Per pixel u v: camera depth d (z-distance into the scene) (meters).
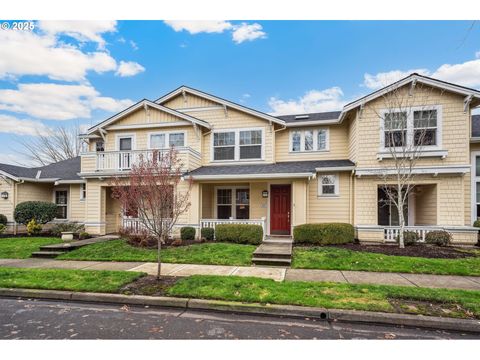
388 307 4.23
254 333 3.69
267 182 12.62
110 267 7.21
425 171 10.11
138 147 13.62
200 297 4.77
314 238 9.85
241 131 13.26
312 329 3.81
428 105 10.23
